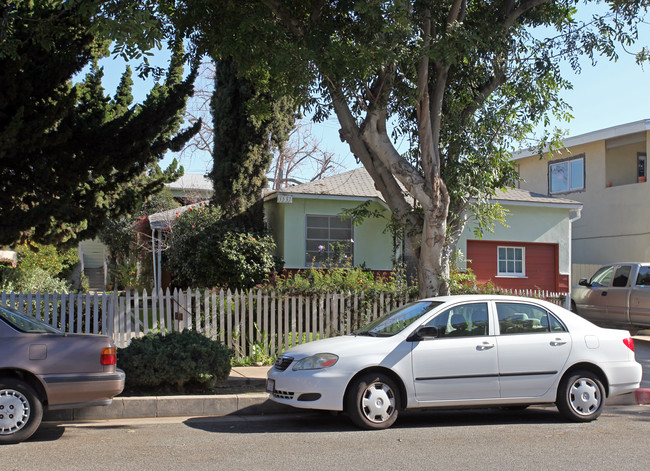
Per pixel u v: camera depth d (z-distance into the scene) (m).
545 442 6.86
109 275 27.56
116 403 8.11
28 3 10.45
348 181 18.42
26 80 9.91
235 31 10.17
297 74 9.79
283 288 11.88
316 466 5.84
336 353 7.39
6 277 15.12
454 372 7.53
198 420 8.07
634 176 23.16
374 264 17.48
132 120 10.91
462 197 10.95
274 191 17.14
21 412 6.56
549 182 25.05
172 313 11.34
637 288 15.46
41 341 6.69
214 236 15.45
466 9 11.38
